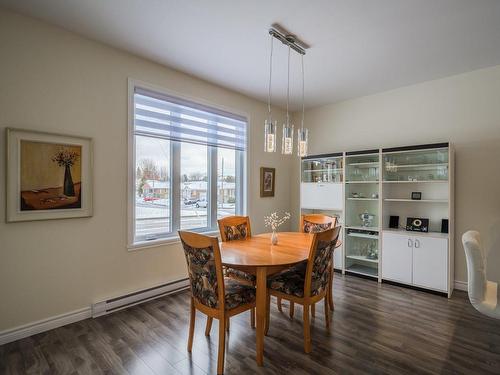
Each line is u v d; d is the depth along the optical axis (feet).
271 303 9.72
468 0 6.59
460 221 10.91
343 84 12.12
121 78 9.23
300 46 8.87
